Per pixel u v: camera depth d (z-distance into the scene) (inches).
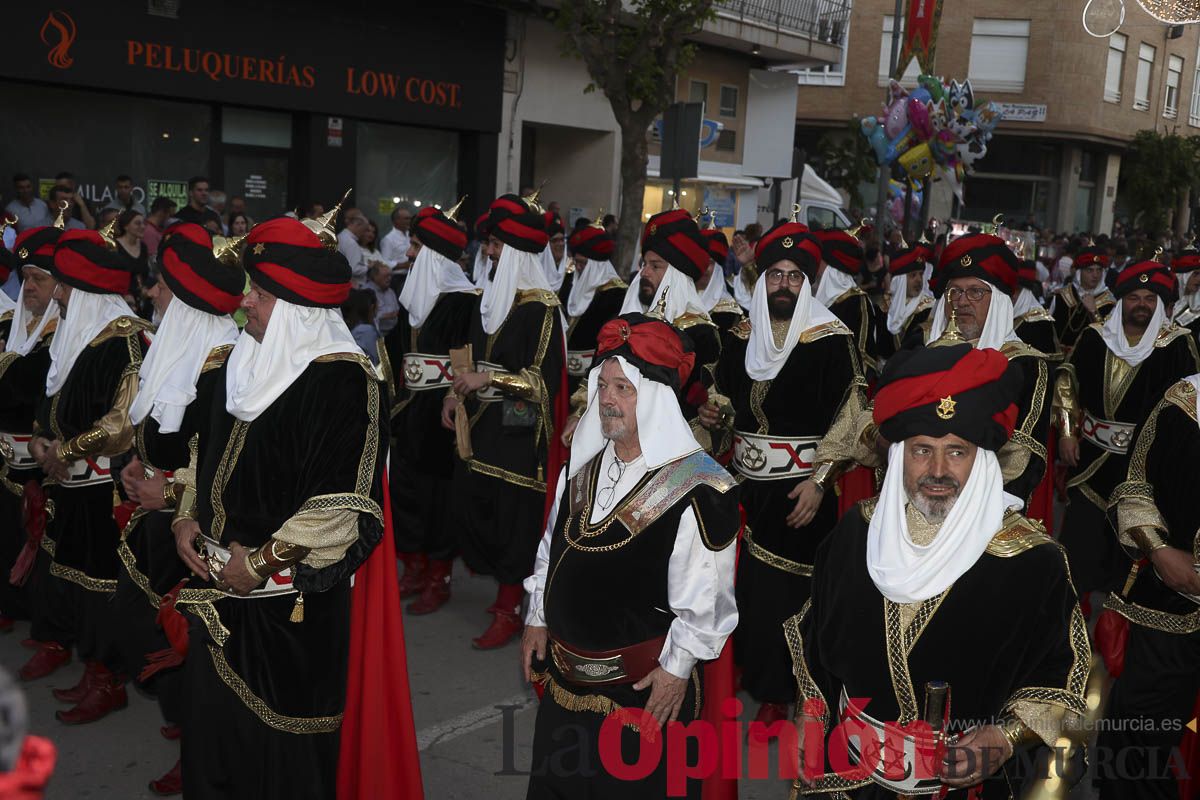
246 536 127.1
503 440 219.0
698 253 213.6
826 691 105.5
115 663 174.4
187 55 475.5
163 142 488.1
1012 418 95.2
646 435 113.2
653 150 716.0
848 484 184.2
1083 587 233.3
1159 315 231.1
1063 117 1243.2
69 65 438.6
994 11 1240.2
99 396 167.2
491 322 221.8
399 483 239.3
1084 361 237.1
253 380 126.3
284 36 509.7
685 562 112.0
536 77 635.5
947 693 93.6
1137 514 135.1
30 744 40.2
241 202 431.5
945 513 95.7
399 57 560.1
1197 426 131.5
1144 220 1330.0
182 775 132.0
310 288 125.6
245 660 128.2
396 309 419.8
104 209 401.4
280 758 131.3
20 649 207.9
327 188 542.6
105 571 172.2
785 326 180.5
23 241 182.2
